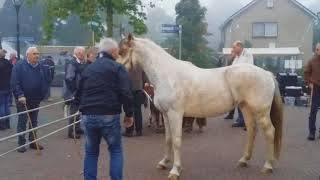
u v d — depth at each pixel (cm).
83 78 707
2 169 893
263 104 846
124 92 689
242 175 848
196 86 830
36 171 876
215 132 1323
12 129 1404
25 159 978
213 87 836
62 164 930
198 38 4753
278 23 5516
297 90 2247
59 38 5366
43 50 3519
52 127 1395
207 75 845
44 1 2103
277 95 867
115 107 694
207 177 836
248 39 5578
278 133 872
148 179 816
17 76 1045
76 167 904
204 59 4688
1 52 1409
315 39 5438
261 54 4700
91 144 711
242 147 1098
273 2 5516
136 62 848
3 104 1396
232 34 5616
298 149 1089
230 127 1420
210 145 1126
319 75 1201
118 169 701
